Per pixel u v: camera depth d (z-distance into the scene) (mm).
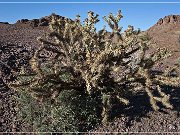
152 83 5871
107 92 5934
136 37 5738
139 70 5707
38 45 10578
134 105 6152
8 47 9180
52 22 5879
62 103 5602
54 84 5617
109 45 5715
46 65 6594
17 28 18094
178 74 7629
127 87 5945
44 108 5684
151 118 5750
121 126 5531
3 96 6320
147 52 11672
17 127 5582
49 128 5383
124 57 6020
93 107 5613
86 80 5516
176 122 5688
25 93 5898
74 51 6059
